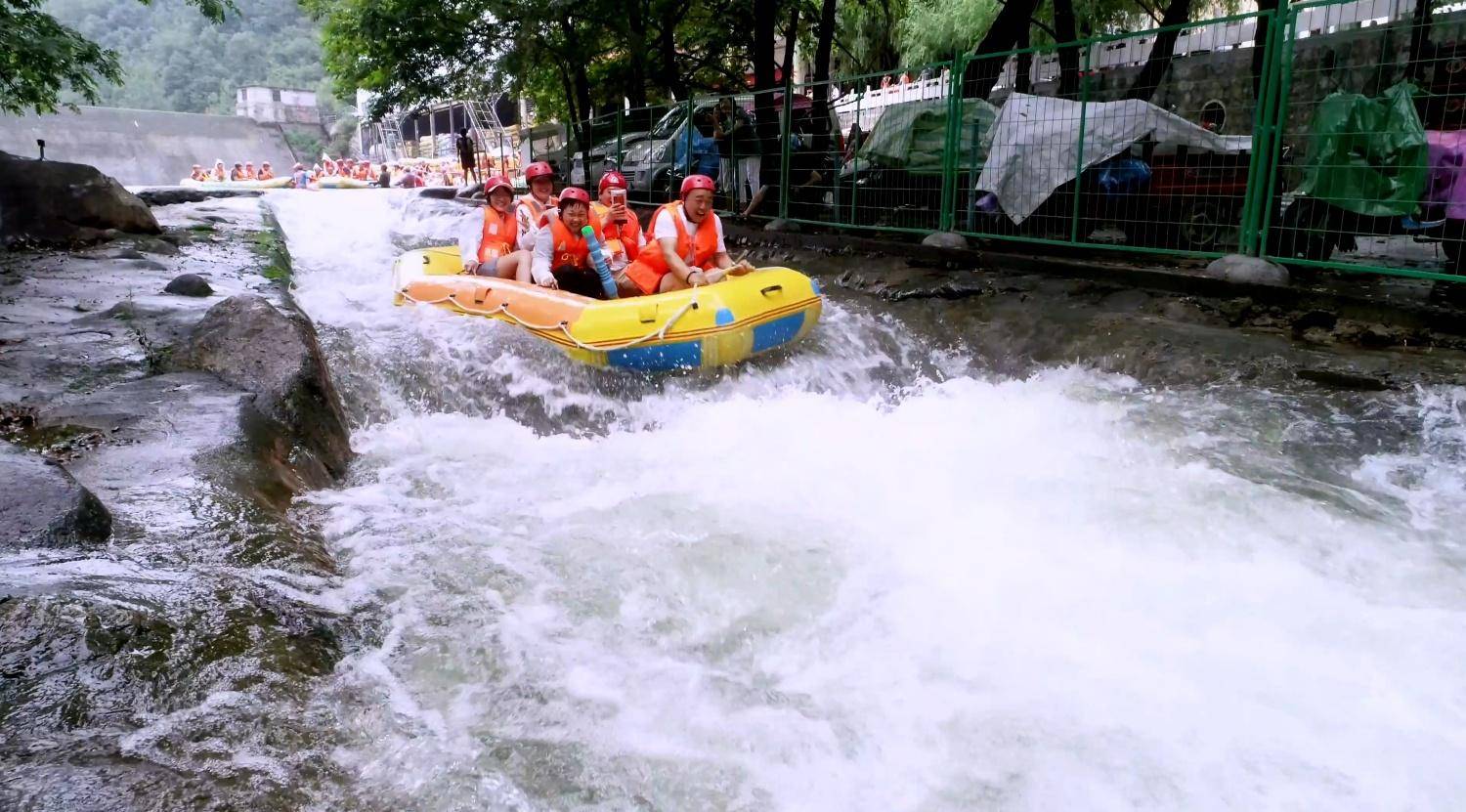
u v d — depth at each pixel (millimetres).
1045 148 9633
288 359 5684
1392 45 7578
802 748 3014
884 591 4059
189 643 2975
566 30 19672
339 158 70625
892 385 7785
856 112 11969
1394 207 7438
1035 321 8289
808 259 11438
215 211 14227
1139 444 5840
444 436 6133
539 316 7219
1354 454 5531
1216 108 9172
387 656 3344
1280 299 7938
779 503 4996
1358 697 3324
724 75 22266
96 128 62250
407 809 2574
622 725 3074
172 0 119875
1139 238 9711
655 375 6980
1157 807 2781
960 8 21406
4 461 3639
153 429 4672
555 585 3979
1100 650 3611
